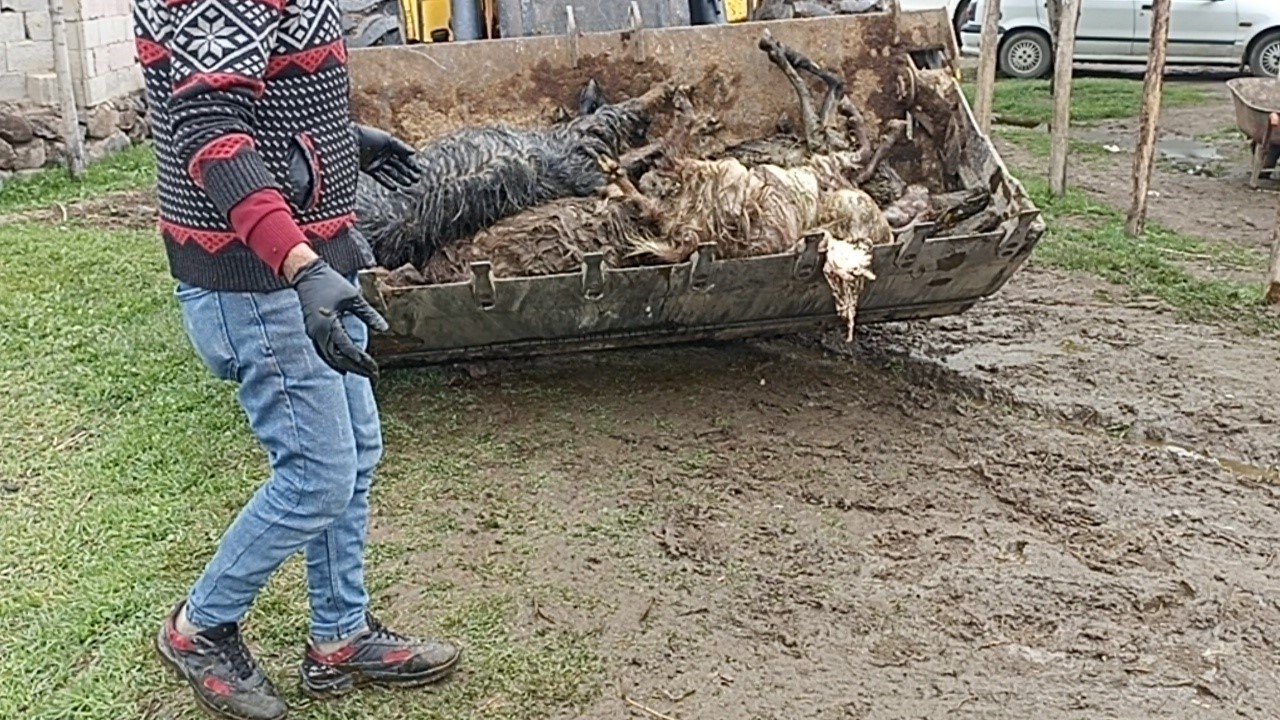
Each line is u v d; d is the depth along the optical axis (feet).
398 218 14.08
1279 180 28.50
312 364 8.16
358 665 9.77
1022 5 47.42
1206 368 16.85
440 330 13.64
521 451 14.10
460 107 16.38
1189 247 22.50
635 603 11.15
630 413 15.12
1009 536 12.35
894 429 14.82
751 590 11.37
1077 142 33.47
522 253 14.06
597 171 15.16
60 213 25.02
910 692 9.95
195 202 7.71
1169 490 13.38
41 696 9.80
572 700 9.82
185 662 9.20
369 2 18.83
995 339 17.87
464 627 10.77
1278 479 13.82
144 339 17.15
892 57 17.04
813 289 13.92
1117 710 9.75
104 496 12.89
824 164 15.35
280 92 7.71
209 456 13.79
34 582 11.35
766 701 9.82
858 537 12.33
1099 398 15.79
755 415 15.14
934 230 14.01
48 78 29.40
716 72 16.81
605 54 16.61
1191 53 46.75
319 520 8.58
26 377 15.85
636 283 13.37
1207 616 11.02
